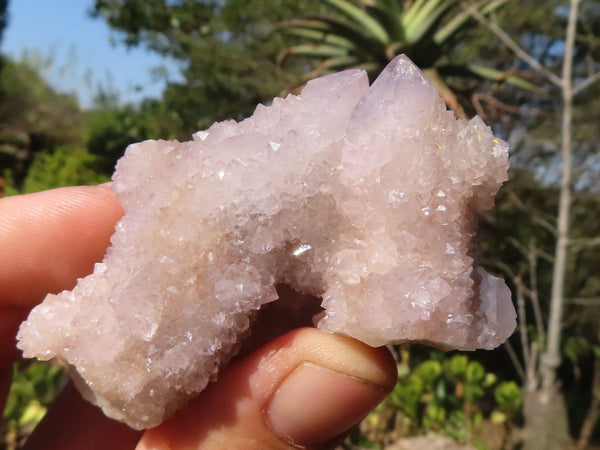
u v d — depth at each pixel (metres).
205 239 0.06
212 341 0.06
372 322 0.06
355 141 0.06
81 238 0.09
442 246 0.06
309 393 0.06
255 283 0.06
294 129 0.06
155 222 0.06
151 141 0.07
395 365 0.06
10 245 0.09
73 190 0.09
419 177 0.06
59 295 0.06
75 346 0.06
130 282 0.06
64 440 0.09
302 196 0.06
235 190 0.06
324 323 0.06
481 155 0.06
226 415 0.06
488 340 0.06
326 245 0.06
